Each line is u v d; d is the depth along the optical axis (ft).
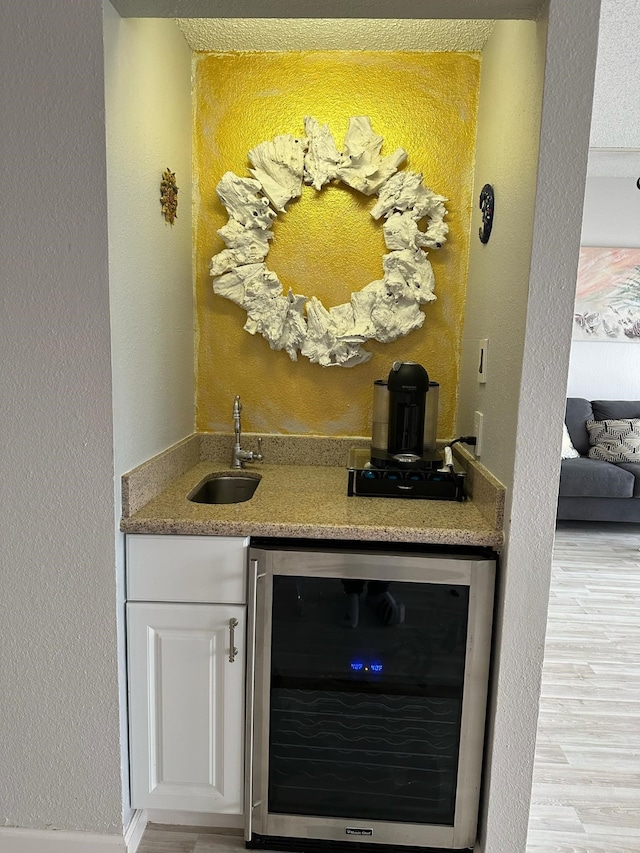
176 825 5.77
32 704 5.10
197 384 7.16
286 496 5.90
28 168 4.47
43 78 4.36
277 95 6.63
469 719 5.15
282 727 5.41
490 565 4.93
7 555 4.92
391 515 5.35
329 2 4.39
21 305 4.63
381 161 6.57
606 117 10.66
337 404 7.12
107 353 4.66
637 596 11.12
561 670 8.57
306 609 5.14
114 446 4.79
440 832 5.34
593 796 6.22
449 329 6.91
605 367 16.53
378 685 5.26
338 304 6.94
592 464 14.42
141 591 5.17
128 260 4.99
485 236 5.84
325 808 5.49
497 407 5.30
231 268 6.76
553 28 4.15
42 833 5.26
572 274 4.44
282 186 6.66
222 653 5.23
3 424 4.77
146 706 5.30
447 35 6.08
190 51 6.55
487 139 5.99
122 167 4.80
